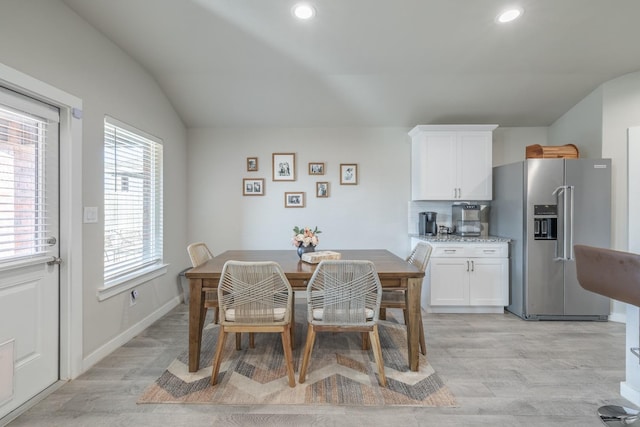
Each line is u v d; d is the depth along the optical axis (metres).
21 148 1.79
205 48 2.65
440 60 2.84
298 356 2.39
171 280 3.53
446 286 3.38
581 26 2.37
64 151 2.04
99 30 2.35
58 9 1.97
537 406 1.79
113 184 2.56
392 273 2.12
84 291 2.19
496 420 1.68
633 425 1.63
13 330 1.74
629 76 3.07
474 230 3.68
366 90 3.34
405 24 2.34
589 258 1.70
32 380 1.84
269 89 3.33
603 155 3.17
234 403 1.80
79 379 2.05
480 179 3.60
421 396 1.88
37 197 1.88
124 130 2.67
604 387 1.98
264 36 2.49
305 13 2.22
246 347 2.54
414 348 2.16
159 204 3.29
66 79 2.03
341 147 4.00
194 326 2.12
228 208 4.00
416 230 3.99
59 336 2.03
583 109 3.43
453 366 2.24
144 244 3.06
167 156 3.45
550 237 3.16
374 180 4.01
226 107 3.61
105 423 1.64
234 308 1.95
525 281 3.20
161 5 2.13
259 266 1.85
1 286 1.68
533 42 2.57
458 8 2.16
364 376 2.10
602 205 3.09
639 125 3.06
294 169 3.99
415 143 3.81
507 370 2.19
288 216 4.01
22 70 1.72
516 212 3.32
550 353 2.46
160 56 2.76
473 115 3.75
